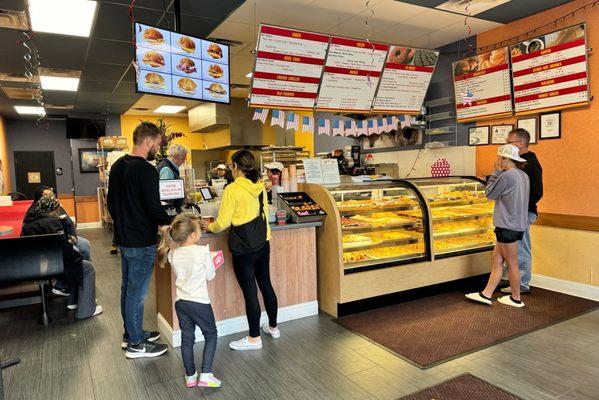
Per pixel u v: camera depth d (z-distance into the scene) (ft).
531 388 8.05
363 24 15.43
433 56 15.40
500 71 15.51
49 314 12.99
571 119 13.88
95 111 33.14
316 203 12.39
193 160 34.78
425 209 13.38
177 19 11.67
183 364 9.28
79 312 12.41
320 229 12.37
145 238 9.28
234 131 28.27
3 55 17.79
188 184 14.94
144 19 14.33
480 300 12.81
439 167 18.08
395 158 20.34
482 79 16.14
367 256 12.69
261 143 29.27
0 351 10.26
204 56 11.70
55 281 15.92
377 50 14.21
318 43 13.11
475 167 16.93
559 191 14.37
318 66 13.41
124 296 9.82
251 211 9.66
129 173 9.08
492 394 7.86
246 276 9.82
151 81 10.68
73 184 34.42
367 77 14.39
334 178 13.48
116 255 21.88
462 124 17.38
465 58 16.69
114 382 8.61
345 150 21.02
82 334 11.28
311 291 12.20
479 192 15.56
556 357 9.33
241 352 9.86
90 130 31.94
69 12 13.41
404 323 11.41
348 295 11.87
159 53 10.78
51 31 15.10
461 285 14.49
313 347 10.05
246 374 8.82
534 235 14.60
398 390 8.08
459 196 14.94
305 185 12.89
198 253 8.39
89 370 9.16
